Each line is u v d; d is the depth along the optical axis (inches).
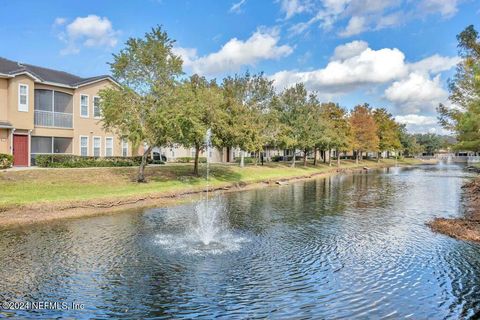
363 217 634.2
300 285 316.2
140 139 847.7
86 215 617.0
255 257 393.7
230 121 1131.3
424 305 280.5
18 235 471.5
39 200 649.6
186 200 821.2
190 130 866.1
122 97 858.1
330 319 257.1
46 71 1181.1
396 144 2974.9
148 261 374.6
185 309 269.0
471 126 928.3
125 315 259.0
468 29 950.4
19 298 283.4
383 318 259.6
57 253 396.2
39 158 989.8
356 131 2415.1
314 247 436.1
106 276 330.6
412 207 749.3
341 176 1712.6
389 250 424.8
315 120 1829.5
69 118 1142.3
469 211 697.0
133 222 566.6
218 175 1205.7
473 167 2454.5
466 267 365.7
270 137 1478.8
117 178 930.7
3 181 746.8
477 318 261.0
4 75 964.0
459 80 1007.0
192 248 424.8
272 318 257.6
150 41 885.8
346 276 339.3
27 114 1013.8
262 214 657.0
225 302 281.1
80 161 1060.5
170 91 882.1
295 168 1768.0
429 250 425.1
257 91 1466.5
